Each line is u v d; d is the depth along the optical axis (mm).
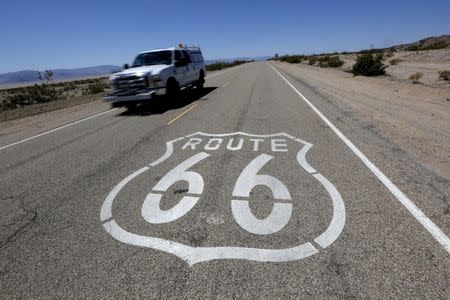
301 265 2451
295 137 6113
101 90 20844
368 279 2262
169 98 10883
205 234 2947
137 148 5945
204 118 8492
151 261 2607
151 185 4137
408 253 2525
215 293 2207
